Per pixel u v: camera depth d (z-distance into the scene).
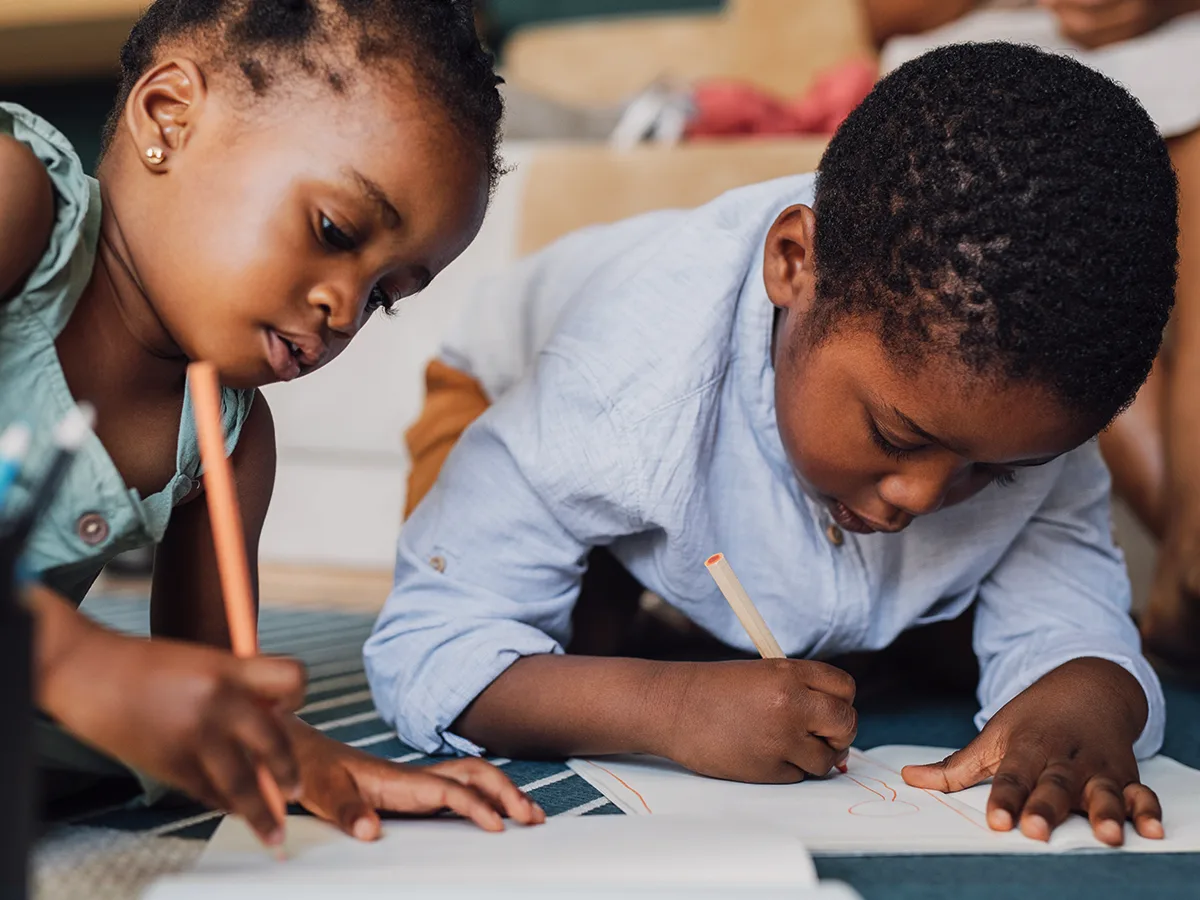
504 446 0.80
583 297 0.86
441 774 0.60
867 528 0.75
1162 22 1.33
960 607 0.89
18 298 0.60
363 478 1.77
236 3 0.62
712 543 0.83
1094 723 0.69
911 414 0.65
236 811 0.47
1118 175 0.64
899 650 1.07
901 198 0.65
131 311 0.63
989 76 0.66
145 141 0.61
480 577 0.79
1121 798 0.62
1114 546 0.90
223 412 0.68
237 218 0.59
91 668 0.44
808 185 0.90
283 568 1.75
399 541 0.84
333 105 0.60
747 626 0.71
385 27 0.61
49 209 0.59
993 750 0.68
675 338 0.79
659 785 0.67
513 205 1.66
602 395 0.78
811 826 0.60
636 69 2.35
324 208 0.59
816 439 0.71
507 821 0.58
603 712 0.70
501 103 0.67
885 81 0.73
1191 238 1.10
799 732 0.67
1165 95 1.12
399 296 0.65
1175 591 1.05
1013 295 0.61
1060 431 0.64
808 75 2.29
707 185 1.60
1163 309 0.66
